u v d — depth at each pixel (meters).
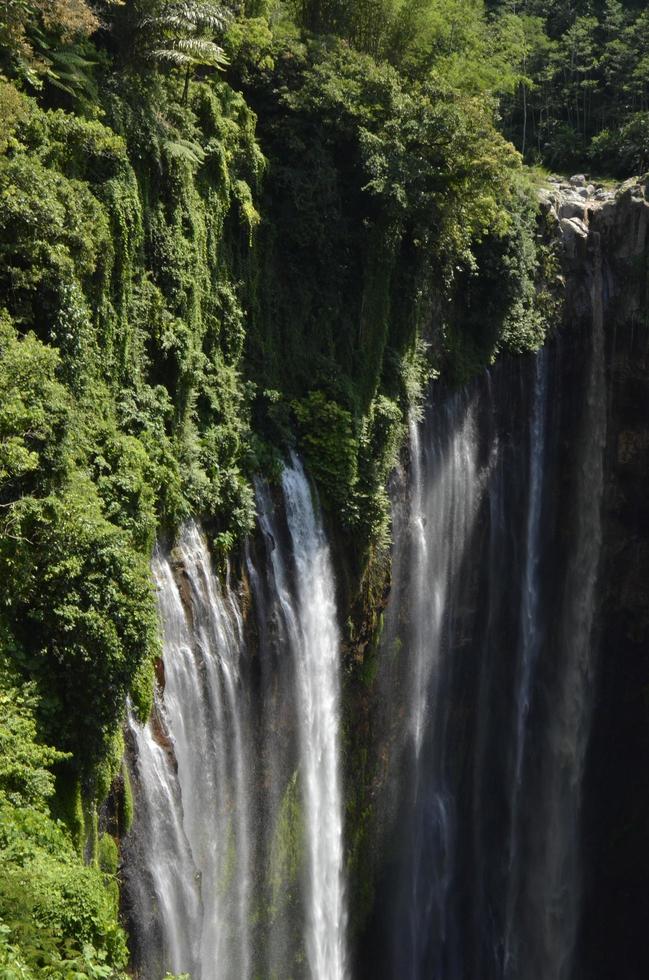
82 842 21.16
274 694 32.66
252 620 31.31
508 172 37.84
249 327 32.84
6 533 20.17
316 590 33.97
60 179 23.70
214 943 30.89
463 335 42.44
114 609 21.42
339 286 36.19
